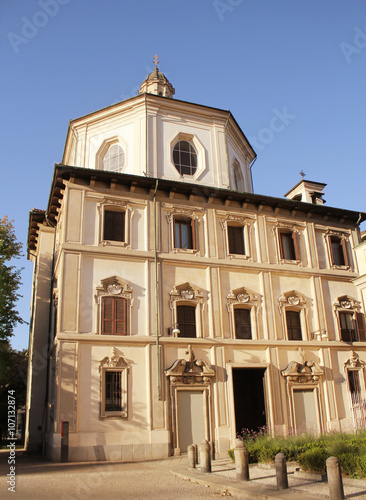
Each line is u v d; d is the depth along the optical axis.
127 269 21.64
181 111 27.41
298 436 17.59
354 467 12.56
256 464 15.75
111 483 12.84
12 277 27.11
